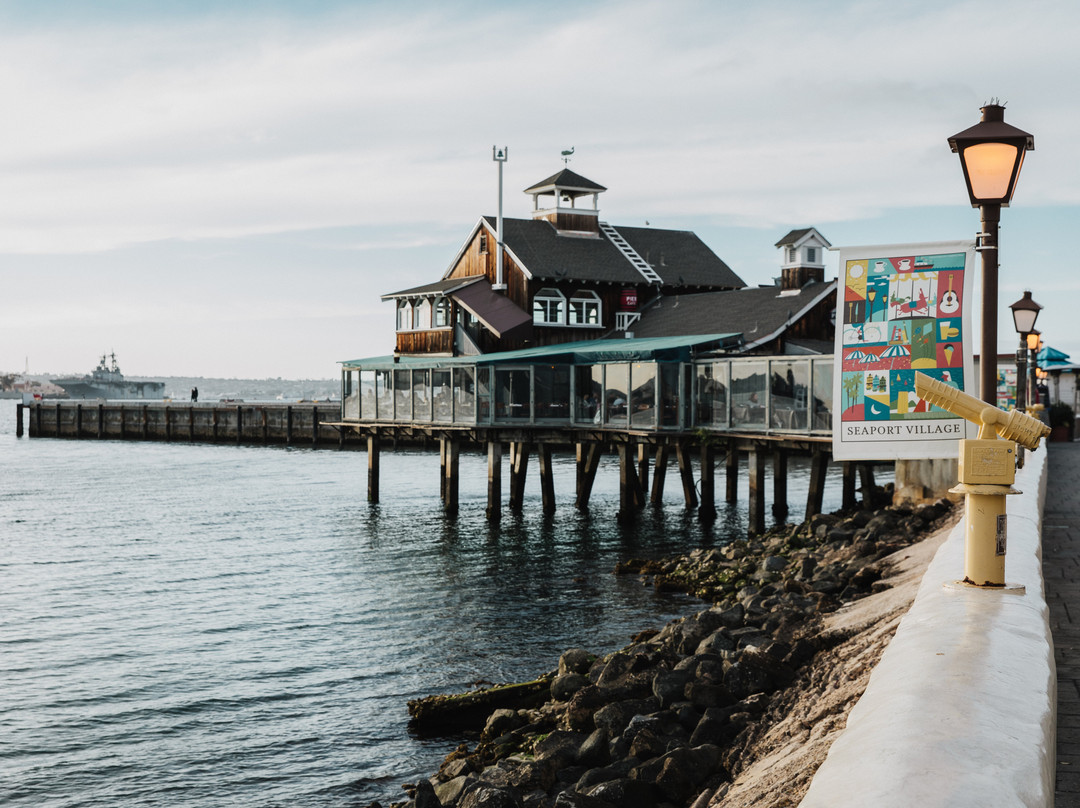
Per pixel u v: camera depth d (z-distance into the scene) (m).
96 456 74.50
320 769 12.32
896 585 13.36
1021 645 4.58
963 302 11.66
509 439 34.06
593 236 57.03
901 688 3.94
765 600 14.89
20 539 32.19
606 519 34.78
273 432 86.94
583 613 20.09
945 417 11.79
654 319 53.28
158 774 12.27
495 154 52.12
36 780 12.14
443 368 35.34
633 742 9.20
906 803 2.71
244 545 30.56
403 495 43.72
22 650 18.00
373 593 22.88
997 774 2.92
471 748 12.50
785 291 50.69
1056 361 39.53
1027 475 14.09
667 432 30.05
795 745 7.37
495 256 52.84
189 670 16.62
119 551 29.61
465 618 20.03
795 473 50.62
